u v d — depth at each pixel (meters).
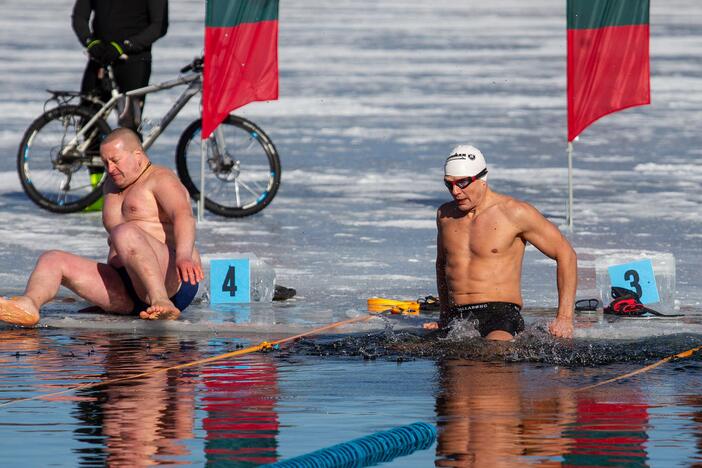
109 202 19.83
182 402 13.06
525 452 11.04
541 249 17.16
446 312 17.73
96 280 18.92
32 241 26.56
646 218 29.47
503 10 130.25
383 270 23.39
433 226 28.94
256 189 35.53
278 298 20.66
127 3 30.56
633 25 26.89
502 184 35.62
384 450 11.12
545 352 15.88
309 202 32.91
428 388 13.80
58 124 46.94
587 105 27.42
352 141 46.44
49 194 34.47
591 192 34.06
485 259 17.22
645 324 17.97
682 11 125.00
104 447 11.22
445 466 10.66
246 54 28.44
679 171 38.44
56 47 84.06
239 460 10.78
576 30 27.14
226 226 28.78
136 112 30.41
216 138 30.36
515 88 64.88
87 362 15.39
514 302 17.33
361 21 111.38
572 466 10.59
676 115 54.22
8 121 50.09
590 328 17.36
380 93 62.47
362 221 29.67
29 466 10.59
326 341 16.91
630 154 42.66
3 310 17.83
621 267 19.67
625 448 11.15
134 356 15.84
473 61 78.12
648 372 14.67
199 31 92.88
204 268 20.72
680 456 10.86
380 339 16.84
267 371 14.84
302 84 65.62
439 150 44.16
